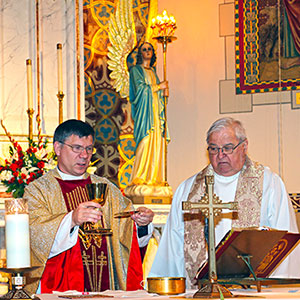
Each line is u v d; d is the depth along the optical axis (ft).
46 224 13.78
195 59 26.25
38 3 23.84
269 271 12.37
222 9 25.89
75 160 15.61
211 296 9.98
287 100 24.58
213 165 15.84
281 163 24.45
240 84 25.34
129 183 25.68
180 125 26.25
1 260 16.80
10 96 23.03
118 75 25.88
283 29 24.82
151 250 23.62
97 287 15.12
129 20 26.05
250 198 15.72
